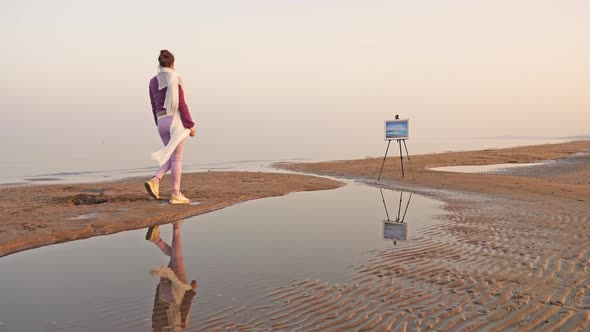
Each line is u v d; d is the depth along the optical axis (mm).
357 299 4047
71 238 6609
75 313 3711
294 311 3760
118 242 6387
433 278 4656
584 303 3883
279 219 8211
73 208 8594
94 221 7363
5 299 4059
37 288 4367
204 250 5914
